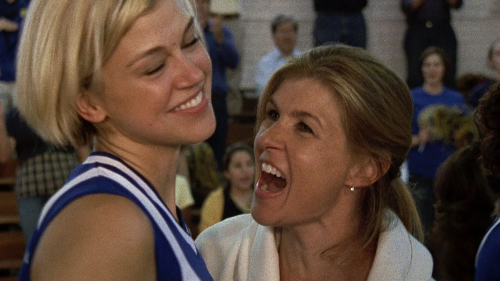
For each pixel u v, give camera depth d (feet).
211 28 16.38
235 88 19.97
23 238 14.14
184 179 12.78
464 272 5.76
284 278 4.50
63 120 3.17
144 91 3.11
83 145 3.35
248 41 20.26
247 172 11.17
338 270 4.38
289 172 4.08
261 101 4.35
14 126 11.57
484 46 20.11
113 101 3.14
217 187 13.74
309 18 20.12
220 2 18.76
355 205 4.33
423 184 12.42
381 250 4.23
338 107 4.00
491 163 4.68
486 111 4.66
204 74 3.42
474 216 5.69
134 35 3.04
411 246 4.38
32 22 3.11
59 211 2.96
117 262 2.84
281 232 4.54
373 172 4.20
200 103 3.31
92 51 3.01
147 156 3.37
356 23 17.74
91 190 3.02
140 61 3.06
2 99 15.56
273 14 20.21
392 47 20.24
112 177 3.14
